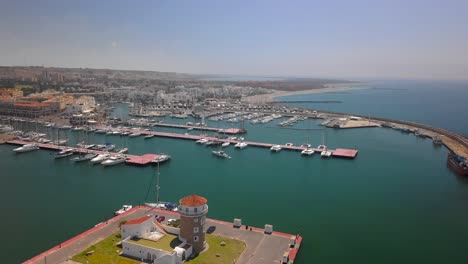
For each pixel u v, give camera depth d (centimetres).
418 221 11544
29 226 10650
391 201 13388
